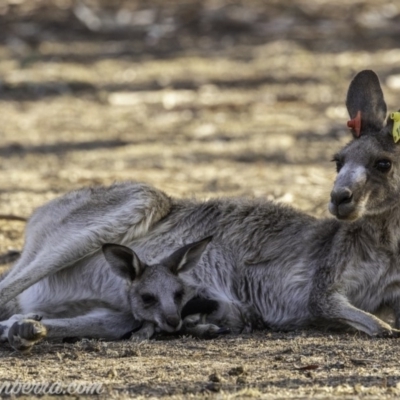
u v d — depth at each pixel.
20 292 18.33
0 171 32.91
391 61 51.69
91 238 18.81
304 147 36.31
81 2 61.59
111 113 43.72
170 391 13.88
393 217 17.91
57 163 34.25
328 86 47.72
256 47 56.06
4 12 59.47
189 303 18.22
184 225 19.44
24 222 25.91
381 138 18.17
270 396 13.51
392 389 13.80
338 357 15.73
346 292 18.08
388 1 63.06
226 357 15.90
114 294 18.91
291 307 18.62
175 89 48.06
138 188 19.25
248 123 41.19
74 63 52.34
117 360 15.77
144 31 58.47
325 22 59.44
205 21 59.94
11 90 46.97
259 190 28.84
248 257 19.05
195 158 34.91
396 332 17.06
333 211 17.48
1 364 15.56
